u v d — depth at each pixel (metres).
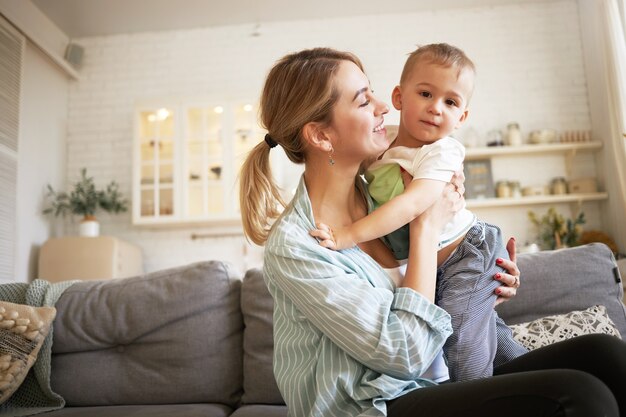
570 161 5.20
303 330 1.15
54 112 5.55
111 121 5.75
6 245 4.61
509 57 5.50
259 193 1.31
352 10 5.60
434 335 1.09
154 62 5.81
